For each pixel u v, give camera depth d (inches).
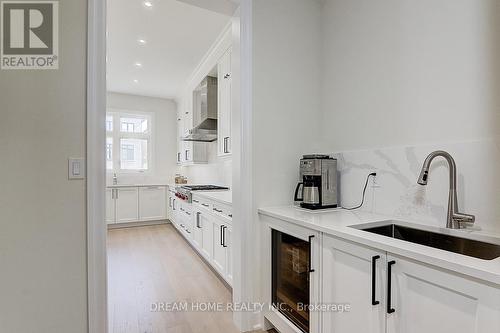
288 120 82.4
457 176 53.7
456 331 34.0
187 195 150.3
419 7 60.8
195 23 112.4
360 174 74.6
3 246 49.9
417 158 60.7
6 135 50.2
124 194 200.2
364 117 73.9
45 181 52.4
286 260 69.7
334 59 83.8
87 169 55.1
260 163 78.0
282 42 81.4
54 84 53.1
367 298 46.0
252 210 76.7
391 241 43.4
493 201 48.6
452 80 54.7
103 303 56.6
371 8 72.1
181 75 174.6
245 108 75.9
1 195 49.8
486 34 49.8
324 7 87.7
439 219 56.3
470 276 32.4
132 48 135.2
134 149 225.1
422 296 37.9
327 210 74.3
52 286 52.8
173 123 236.2
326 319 54.9
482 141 50.1
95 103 55.7
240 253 75.7
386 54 68.1
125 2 97.7
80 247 54.7
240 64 75.5
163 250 147.6
